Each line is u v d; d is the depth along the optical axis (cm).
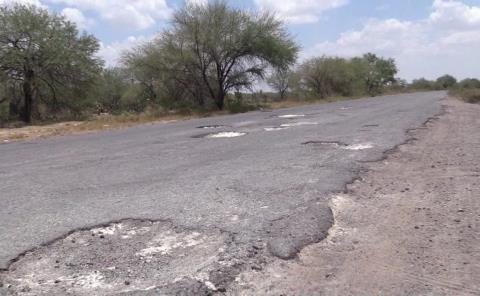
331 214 524
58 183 730
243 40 3088
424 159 848
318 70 5447
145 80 3597
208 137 1308
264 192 615
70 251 434
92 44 3616
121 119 2456
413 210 544
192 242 447
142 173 784
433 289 354
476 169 749
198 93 3256
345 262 404
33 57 3334
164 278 374
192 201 579
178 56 3047
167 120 2364
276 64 3238
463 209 541
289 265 398
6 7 3269
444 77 9262
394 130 1259
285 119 1834
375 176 719
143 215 529
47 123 3056
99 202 594
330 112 2144
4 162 1017
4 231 491
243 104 3198
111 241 457
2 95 3481
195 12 3048
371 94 6181
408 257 412
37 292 359
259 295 348
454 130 1277
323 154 904
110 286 364
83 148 1195
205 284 363
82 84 3641
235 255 413
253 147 1047
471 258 405
